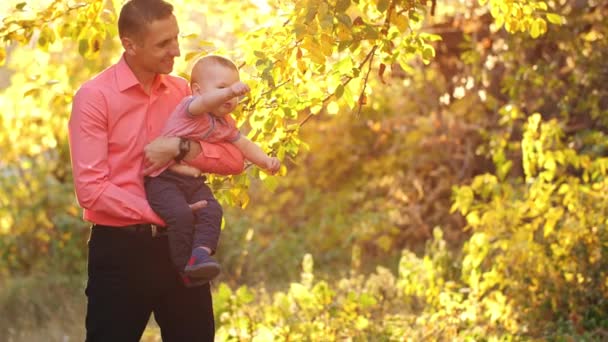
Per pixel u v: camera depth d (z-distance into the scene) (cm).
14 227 1475
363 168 1497
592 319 798
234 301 800
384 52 564
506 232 841
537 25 618
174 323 472
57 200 1476
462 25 1270
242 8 721
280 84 533
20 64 1292
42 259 1445
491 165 1332
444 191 1388
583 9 1074
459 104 1310
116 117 451
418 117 1384
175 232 440
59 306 1142
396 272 1225
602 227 817
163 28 443
